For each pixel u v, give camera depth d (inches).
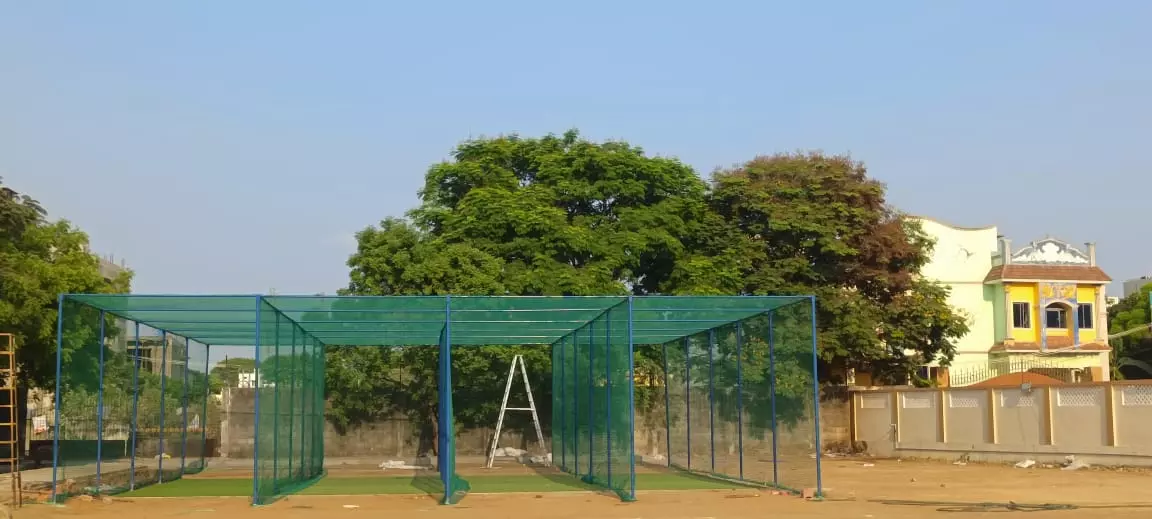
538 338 896.3
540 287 1053.8
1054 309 1737.2
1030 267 1720.0
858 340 1181.7
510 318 737.6
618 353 681.0
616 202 1210.0
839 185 1256.2
